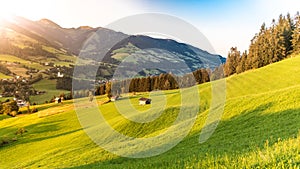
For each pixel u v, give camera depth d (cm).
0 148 5962
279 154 891
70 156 3491
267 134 2256
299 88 3469
